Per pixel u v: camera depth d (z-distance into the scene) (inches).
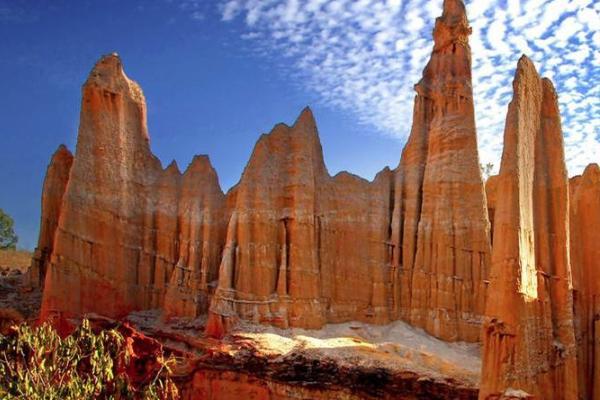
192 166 1897.1
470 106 1830.7
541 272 1193.4
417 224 1825.8
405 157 1915.6
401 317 1777.8
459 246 1739.7
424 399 1337.4
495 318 1099.3
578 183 1549.0
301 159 1775.3
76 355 994.1
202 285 1753.2
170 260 1814.7
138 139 1868.8
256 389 1440.7
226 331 1585.9
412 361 1456.7
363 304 1779.0
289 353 1457.9
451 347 1667.1
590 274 1358.3
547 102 1273.4
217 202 1852.9
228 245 1689.2
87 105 1766.7
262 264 1684.3
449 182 1781.5
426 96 1921.8
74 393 914.7
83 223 1692.9
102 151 1755.7
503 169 1135.0
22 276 2010.3
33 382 921.5
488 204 1950.1
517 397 1046.4
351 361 1419.8
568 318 1195.9
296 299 1673.2
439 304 1716.3
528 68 1207.6
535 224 1216.2
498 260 1117.1
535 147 1235.9
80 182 1710.1
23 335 954.7
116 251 1739.7
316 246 1763.0
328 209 1815.9
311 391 1406.3
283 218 1740.9
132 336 1530.5
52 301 1611.7
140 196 1835.6
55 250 1644.9
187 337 1587.1
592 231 1365.7
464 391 1312.7
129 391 1009.5
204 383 1471.5
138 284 1781.5
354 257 1801.2
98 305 1686.8
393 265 1813.5
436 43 1952.5
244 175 1750.7
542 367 1136.2
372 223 1834.4
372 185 1879.9
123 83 1835.6
